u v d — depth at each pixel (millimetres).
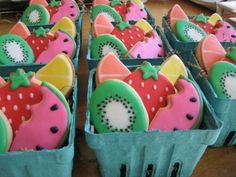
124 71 204
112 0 345
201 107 185
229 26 297
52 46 257
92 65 246
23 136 166
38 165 162
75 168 212
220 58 234
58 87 207
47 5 340
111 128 174
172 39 285
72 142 161
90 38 282
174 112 181
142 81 189
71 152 160
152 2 594
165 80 192
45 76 208
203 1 539
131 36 268
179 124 180
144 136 163
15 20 498
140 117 174
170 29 299
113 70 204
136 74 190
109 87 175
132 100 174
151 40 265
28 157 155
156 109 188
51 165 163
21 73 181
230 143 230
